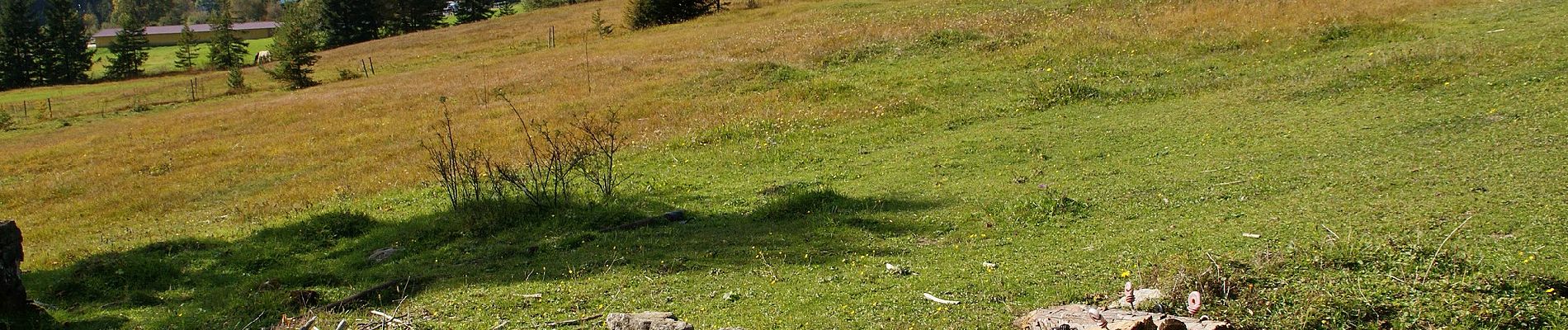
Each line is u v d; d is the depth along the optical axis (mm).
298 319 7734
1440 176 9484
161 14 139625
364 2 78125
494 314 7480
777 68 24828
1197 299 5441
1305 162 11094
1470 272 6281
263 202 16062
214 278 9930
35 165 22844
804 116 18828
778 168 14625
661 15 44938
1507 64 15281
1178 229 8812
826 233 9977
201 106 34719
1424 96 13992
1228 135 13266
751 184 13453
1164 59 20281
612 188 13148
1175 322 5312
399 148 20625
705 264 8867
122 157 22688
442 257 10195
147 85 49219
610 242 10203
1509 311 5590
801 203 11422
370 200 14734
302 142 22641
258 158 21078
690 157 15922
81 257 11805
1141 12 26391
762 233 10250
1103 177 11820
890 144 15844
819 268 8445
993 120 17031
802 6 42344
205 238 12242
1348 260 6629
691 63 27938
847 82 22359
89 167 21781
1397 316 5676
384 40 59531
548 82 27781
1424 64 16172
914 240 9477
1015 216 10062
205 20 130625
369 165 19078
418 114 25094
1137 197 10469
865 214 10914
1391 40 19562
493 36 50875
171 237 13078
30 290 9188
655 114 21266
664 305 7473
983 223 9992
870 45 25844
